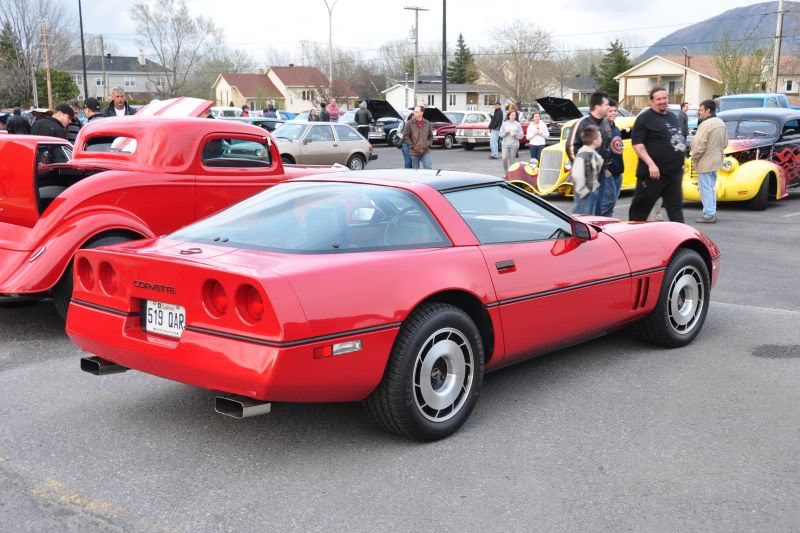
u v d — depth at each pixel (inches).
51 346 227.1
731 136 534.0
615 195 360.5
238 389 133.5
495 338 164.1
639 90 2800.2
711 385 182.9
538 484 134.3
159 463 145.6
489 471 139.8
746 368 195.0
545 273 173.0
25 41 2185.0
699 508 124.6
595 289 184.7
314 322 132.0
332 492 132.7
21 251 228.1
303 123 829.8
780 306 260.5
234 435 158.6
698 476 135.8
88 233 230.2
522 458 144.9
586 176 322.0
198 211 272.2
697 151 451.5
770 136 526.3
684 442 150.5
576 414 166.4
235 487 135.3
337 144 844.0
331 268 138.3
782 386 181.6
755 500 126.8
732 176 505.0
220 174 278.1
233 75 3634.4
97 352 159.5
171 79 2913.4
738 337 223.0
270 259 140.5
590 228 186.2
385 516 124.0
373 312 139.5
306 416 168.7
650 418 163.2
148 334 148.1
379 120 1355.8
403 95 3535.9
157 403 178.2
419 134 628.1
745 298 272.2
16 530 121.5
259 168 294.2
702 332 228.7
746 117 539.2
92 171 270.7
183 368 138.8
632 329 215.5
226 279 132.3
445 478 137.3
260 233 153.4
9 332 243.3
